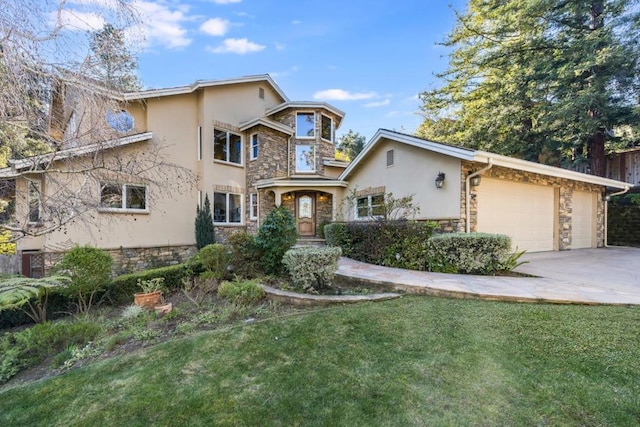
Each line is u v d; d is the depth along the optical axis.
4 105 4.08
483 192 8.66
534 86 13.67
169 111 11.62
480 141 16.77
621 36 11.43
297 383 2.82
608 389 2.49
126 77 5.56
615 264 7.62
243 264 6.82
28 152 5.34
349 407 2.45
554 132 14.81
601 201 11.98
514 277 6.13
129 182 9.12
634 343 3.16
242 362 3.26
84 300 5.93
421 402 2.46
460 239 6.59
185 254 11.69
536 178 9.70
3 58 3.94
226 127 13.43
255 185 13.80
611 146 15.16
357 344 3.49
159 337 4.12
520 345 3.23
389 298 5.09
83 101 5.08
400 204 8.97
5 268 7.67
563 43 13.38
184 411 2.53
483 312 4.22
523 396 2.46
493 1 14.78
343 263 7.97
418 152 9.63
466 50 17.11
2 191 6.34
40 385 3.10
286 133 15.17
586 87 12.62
